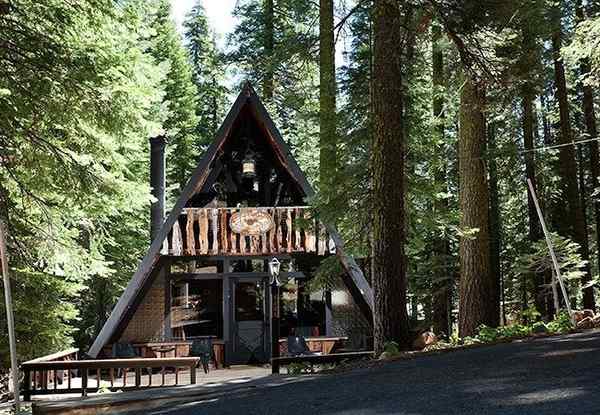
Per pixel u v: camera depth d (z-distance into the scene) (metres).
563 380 4.82
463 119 13.77
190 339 17.17
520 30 13.04
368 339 17.25
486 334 10.59
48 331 13.01
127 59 12.97
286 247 17.38
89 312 25.50
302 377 7.65
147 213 24.56
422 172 14.80
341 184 12.13
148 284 17.03
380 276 10.25
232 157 18.36
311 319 17.91
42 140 11.83
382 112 10.45
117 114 12.12
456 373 5.81
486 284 13.45
